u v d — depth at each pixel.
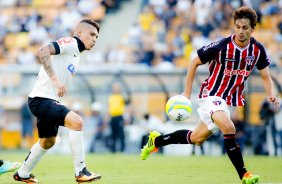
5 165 22.72
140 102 53.66
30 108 21.34
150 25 72.19
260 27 68.12
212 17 70.00
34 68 58.78
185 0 72.50
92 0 78.88
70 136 20.42
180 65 66.31
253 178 20.17
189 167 33.06
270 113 49.50
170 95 52.75
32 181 22.77
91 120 55.06
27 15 79.12
